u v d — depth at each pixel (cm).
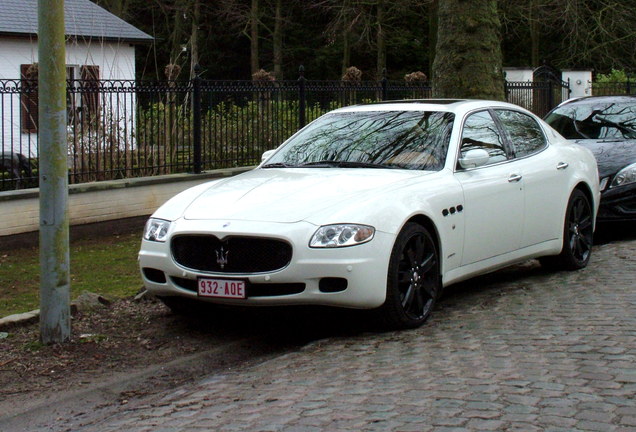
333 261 584
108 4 3522
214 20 4588
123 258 1010
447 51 1134
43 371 571
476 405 450
